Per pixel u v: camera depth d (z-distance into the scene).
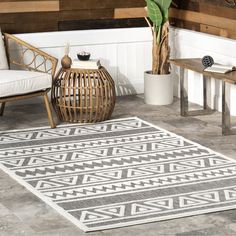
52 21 8.56
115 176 6.28
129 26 8.92
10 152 6.86
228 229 5.34
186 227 5.38
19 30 8.44
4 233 5.29
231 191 5.96
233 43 7.84
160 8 8.34
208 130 7.51
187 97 8.00
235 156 6.73
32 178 6.24
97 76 7.68
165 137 7.25
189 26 8.75
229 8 8.00
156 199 5.82
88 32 8.66
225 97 7.24
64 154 6.80
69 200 5.82
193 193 5.92
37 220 5.49
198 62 7.85
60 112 7.75
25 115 8.06
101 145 7.04
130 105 8.45
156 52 8.46
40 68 8.48
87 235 5.27
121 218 5.50
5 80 7.18
